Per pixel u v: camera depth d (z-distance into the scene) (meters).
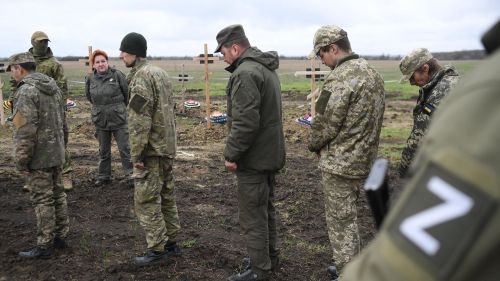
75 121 13.36
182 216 5.85
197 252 4.68
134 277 4.12
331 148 3.61
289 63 61.91
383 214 1.12
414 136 3.88
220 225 5.58
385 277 0.81
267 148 3.68
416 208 0.81
